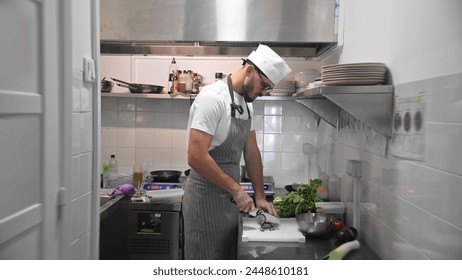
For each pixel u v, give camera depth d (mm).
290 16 2199
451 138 967
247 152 2172
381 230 1452
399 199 1288
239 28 2219
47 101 1016
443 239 1000
